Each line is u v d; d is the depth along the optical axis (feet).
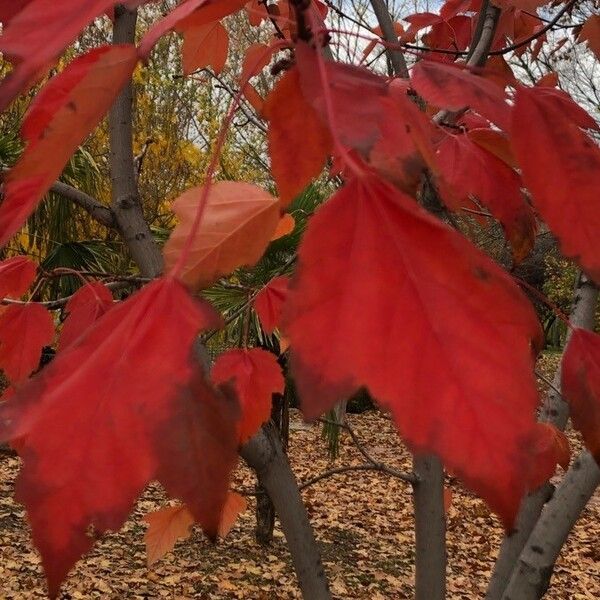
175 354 1.02
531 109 1.20
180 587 9.62
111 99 1.04
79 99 1.02
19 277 2.26
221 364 1.98
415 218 1.02
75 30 0.91
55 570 0.93
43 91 1.13
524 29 3.27
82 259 6.95
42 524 0.94
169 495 0.97
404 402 0.96
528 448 0.94
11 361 2.20
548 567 2.61
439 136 1.78
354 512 14.01
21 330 2.21
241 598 9.48
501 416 0.95
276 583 10.00
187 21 1.19
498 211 1.70
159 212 14.19
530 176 1.17
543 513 2.67
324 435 11.00
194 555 10.74
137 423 0.98
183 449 0.98
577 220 1.15
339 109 1.05
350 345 0.98
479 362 0.97
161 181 14.83
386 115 1.07
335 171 1.30
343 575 10.75
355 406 22.06
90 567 9.94
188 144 15.26
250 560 10.71
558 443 2.17
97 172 9.04
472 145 1.75
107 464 0.97
